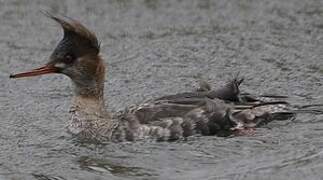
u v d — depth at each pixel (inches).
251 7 1374.3
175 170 857.5
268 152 884.6
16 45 1280.8
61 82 1168.2
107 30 1316.4
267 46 1237.7
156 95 1102.4
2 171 874.8
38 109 1072.2
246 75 1150.3
